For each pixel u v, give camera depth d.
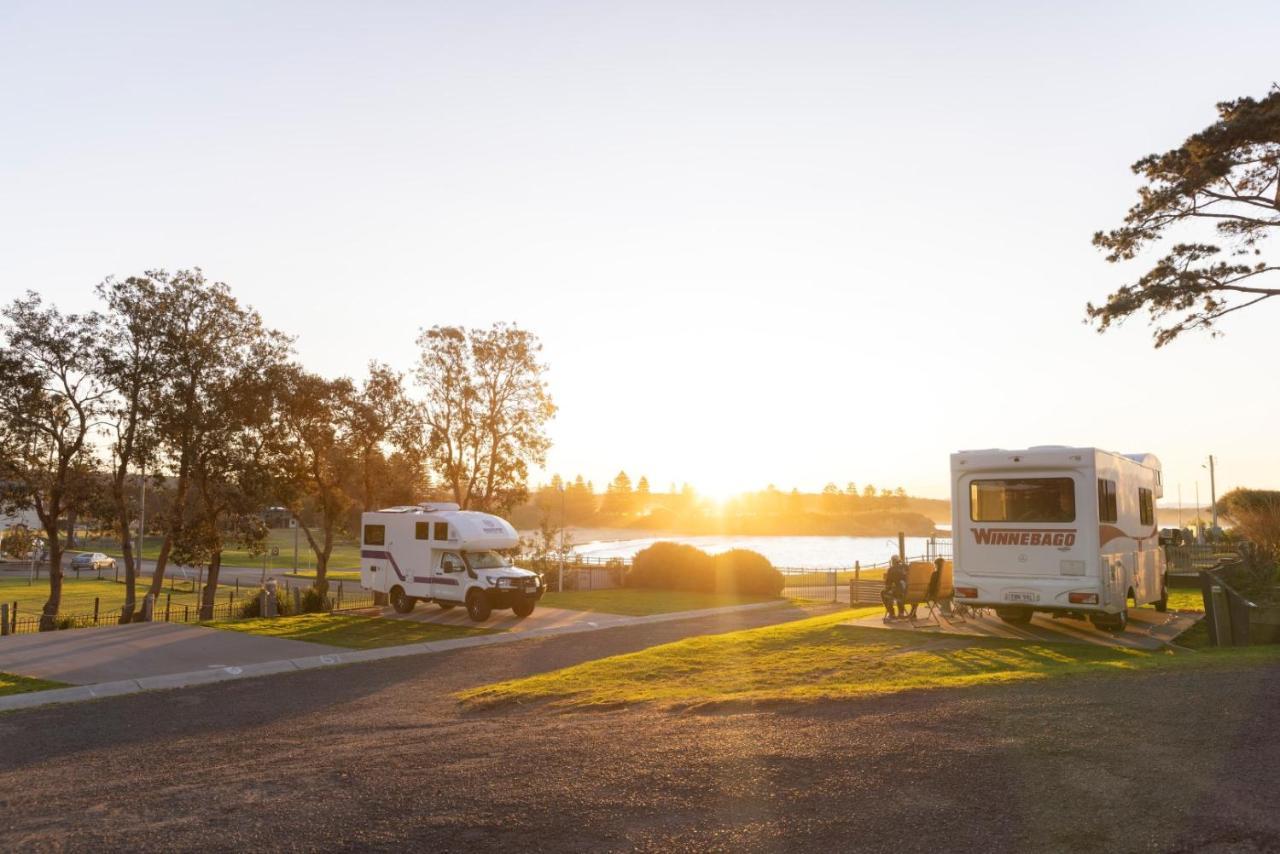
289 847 5.77
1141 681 10.06
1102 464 16.45
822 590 39.84
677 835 5.71
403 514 27.81
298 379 36.38
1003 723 8.17
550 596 35.41
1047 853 5.18
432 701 13.31
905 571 20.42
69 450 32.88
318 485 38.41
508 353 40.56
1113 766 6.68
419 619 25.89
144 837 6.10
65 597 49.59
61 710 13.26
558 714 11.19
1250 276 22.78
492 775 7.29
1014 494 16.80
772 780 6.79
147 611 28.97
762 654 15.99
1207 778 6.34
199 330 35.47
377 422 37.19
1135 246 24.00
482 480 40.84
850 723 8.63
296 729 11.22
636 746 8.15
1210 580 15.72
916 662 14.15
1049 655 14.58
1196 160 22.80
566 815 6.18
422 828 6.03
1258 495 35.50
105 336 33.75
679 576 39.12
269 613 29.48
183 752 9.88
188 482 36.34
